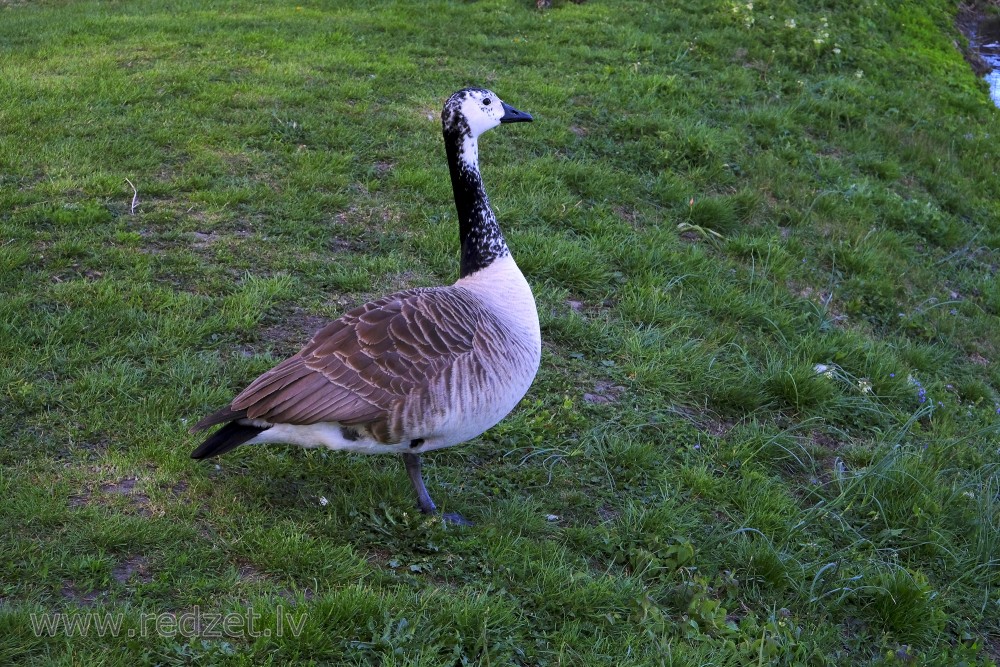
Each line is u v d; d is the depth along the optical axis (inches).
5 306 123.6
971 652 110.3
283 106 180.4
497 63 222.7
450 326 102.9
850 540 119.6
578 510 114.5
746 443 125.2
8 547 99.1
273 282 133.8
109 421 112.8
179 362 121.3
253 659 93.7
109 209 145.1
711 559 112.5
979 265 186.7
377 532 106.3
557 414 123.9
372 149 167.3
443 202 156.6
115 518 102.1
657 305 142.6
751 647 103.0
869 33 284.8
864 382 139.1
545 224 154.8
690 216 164.7
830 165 199.5
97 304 126.1
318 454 113.6
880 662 106.9
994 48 347.3
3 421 111.4
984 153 236.1
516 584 104.0
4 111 165.8
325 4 267.9
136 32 231.8
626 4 274.7
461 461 117.2
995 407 146.8
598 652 100.3
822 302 154.9
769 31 260.7
